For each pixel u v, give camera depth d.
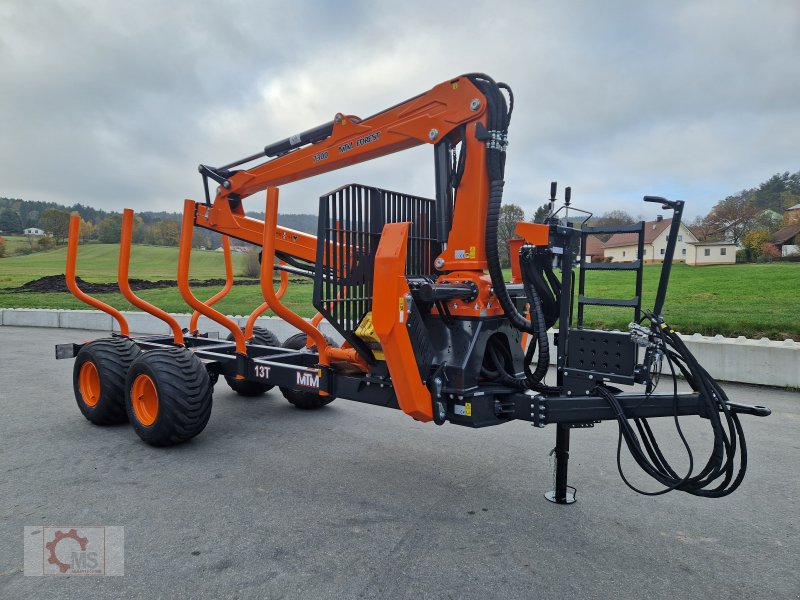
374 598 2.62
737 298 12.53
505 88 3.75
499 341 3.92
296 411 6.14
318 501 3.73
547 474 4.25
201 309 5.07
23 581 2.75
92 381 5.55
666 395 3.09
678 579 2.81
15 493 3.81
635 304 3.15
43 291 19.31
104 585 2.72
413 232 4.49
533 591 2.69
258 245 5.70
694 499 3.78
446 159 3.91
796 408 6.02
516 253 4.30
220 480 4.09
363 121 4.41
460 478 4.17
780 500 3.76
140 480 4.07
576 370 3.35
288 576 2.81
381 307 3.40
